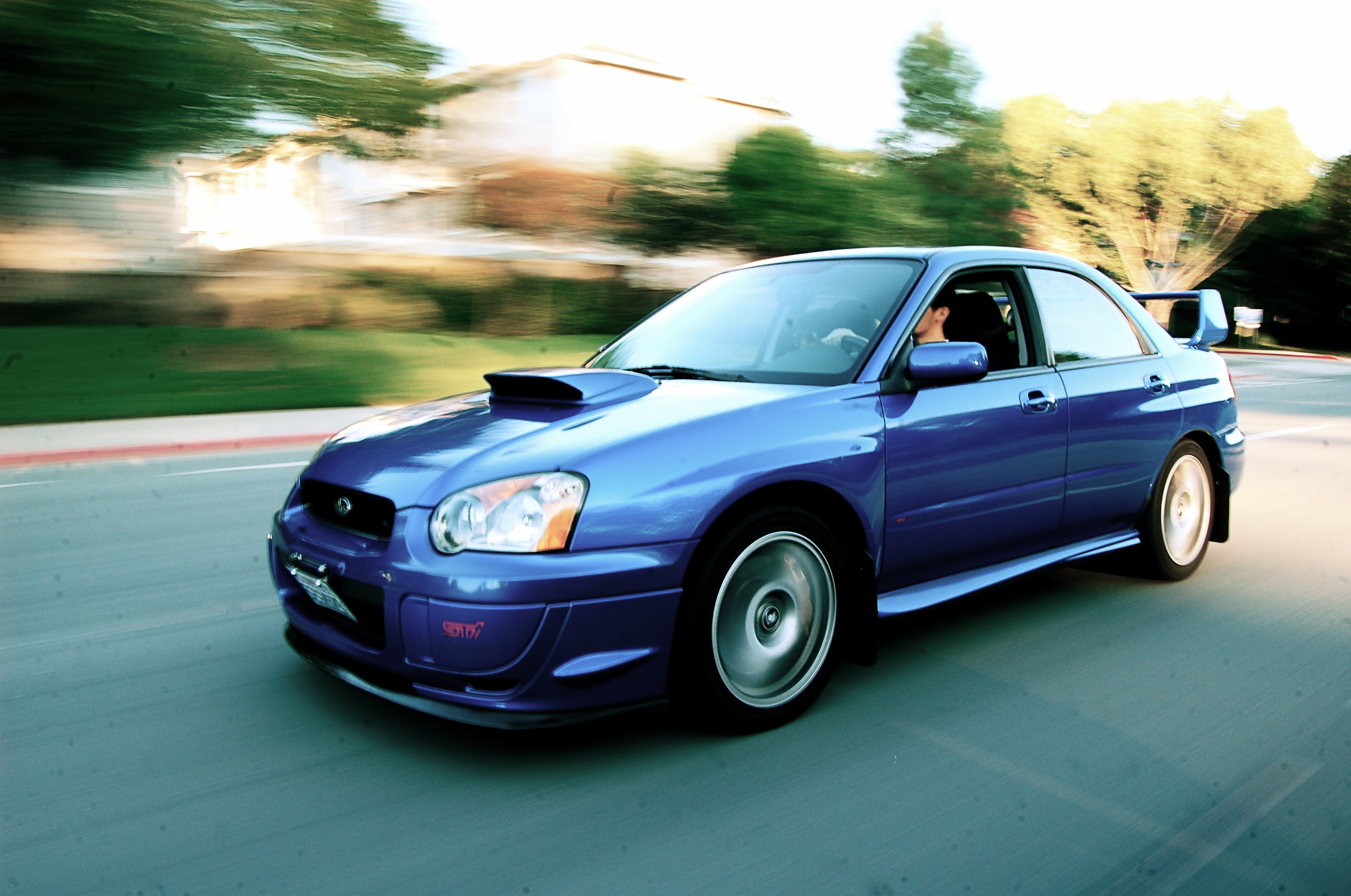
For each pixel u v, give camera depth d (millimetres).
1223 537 4660
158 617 3871
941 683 3236
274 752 2725
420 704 2551
